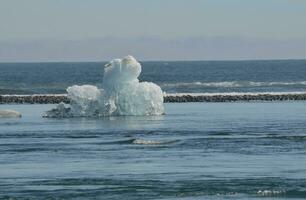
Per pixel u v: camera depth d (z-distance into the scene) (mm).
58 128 189125
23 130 185000
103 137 168750
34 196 108375
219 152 143750
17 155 142125
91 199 106875
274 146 151500
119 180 118188
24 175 122312
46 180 118500
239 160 134500
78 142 160000
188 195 108875
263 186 113375
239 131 179000
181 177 120000
